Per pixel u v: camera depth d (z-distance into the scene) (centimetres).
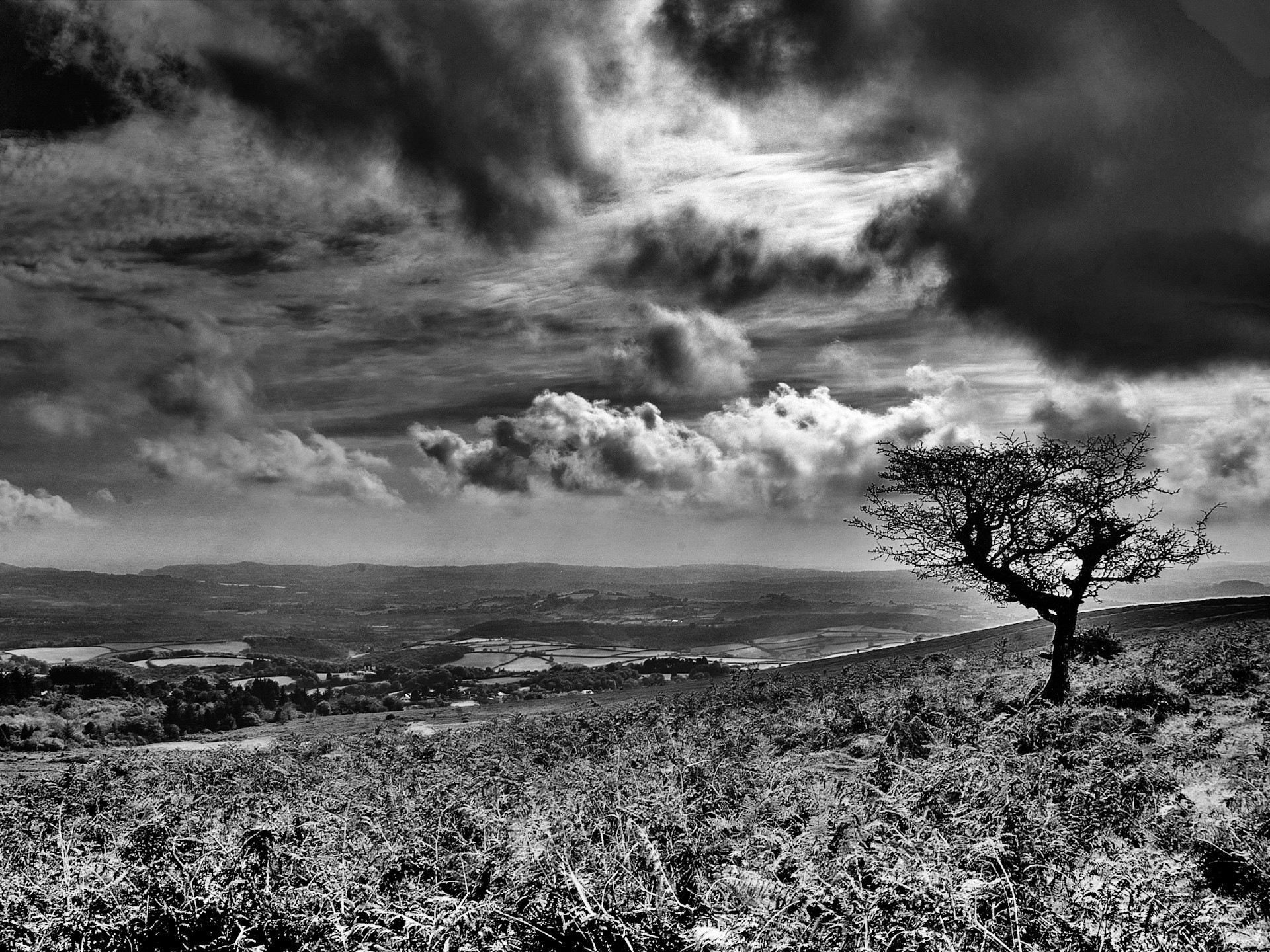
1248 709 1435
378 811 1029
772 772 1062
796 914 536
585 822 789
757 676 3844
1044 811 752
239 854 755
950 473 1961
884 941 502
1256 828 726
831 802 845
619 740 1773
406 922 549
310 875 671
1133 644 2730
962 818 718
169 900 621
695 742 1555
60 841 732
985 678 2220
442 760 1750
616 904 568
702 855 690
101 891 640
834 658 4559
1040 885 578
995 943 502
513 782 1239
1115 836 712
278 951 578
